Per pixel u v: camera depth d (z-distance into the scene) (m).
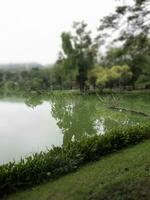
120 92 58.62
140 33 9.81
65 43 56.31
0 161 15.21
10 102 59.44
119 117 30.72
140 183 7.25
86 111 37.31
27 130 24.44
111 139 12.47
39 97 75.12
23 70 119.31
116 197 6.88
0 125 27.41
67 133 22.64
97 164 10.51
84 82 66.62
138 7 9.61
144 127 14.67
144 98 50.28
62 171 10.01
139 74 58.50
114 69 59.19
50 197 7.95
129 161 9.91
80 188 7.97
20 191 8.91
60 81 83.31
